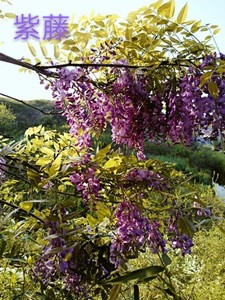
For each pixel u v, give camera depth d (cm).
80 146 174
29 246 184
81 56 176
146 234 146
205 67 148
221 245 388
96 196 145
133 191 146
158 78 168
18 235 164
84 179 144
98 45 180
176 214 146
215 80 154
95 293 166
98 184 145
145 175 145
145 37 165
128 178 146
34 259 187
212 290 308
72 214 145
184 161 1062
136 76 173
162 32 163
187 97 158
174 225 153
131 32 166
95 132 177
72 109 172
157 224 153
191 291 294
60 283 183
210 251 389
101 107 175
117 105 174
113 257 146
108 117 185
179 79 167
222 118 154
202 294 301
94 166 142
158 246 152
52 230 145
